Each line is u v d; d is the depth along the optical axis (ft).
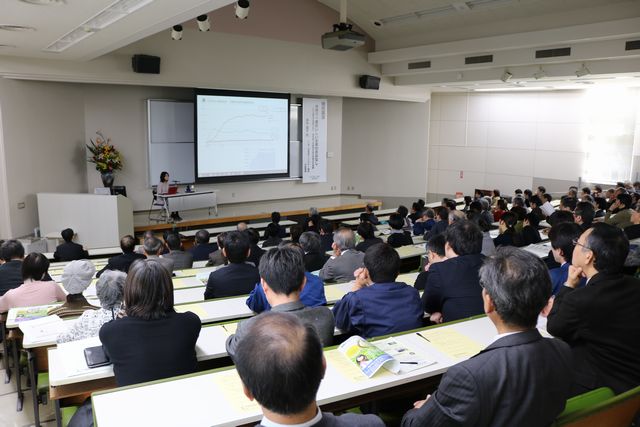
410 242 18.43
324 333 7.16
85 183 31.35
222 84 31.07
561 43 26.07
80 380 6.45
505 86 37.60
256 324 3.51
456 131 46.34
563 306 6.42
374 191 44.91
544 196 29.94
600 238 6.47
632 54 24.09
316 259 14.07
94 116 31.19
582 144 39.91
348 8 33.14
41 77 25.57
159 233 30.04
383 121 43.88
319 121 39.65
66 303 9.60
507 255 4.69
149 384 5.73
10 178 25.44
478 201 25.93
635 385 5.99
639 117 36.86
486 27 28.76
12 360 12.77
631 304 6.09
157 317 6.56
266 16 32.14
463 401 4.26
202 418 5.07
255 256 16.29
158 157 32.96
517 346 4.43
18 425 10.17
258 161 36.37
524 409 4.25
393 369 6.05
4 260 13.61
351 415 3.81
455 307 8.38
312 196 41.06
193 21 29.45
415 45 33.32
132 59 27.66
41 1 13.96
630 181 37.63
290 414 3.33
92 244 26.32
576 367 6.30
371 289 8.02
